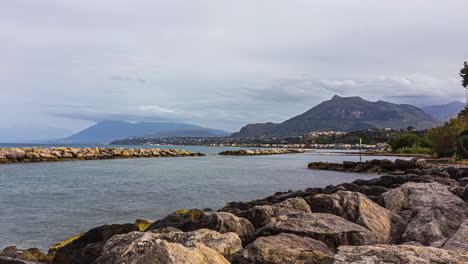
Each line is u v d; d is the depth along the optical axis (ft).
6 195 61.46
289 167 153.89
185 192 65.98
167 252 10.67
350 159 244.63
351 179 98.43
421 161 112.78
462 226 17.57
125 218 42.09
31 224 38.78
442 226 19.79
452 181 43.55
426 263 9.67
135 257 10.68
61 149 207.41
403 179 49.06
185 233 17.48
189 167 146.72
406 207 25.96
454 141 142.82
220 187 74.64
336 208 23.82
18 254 23.22
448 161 111.14
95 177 97.30
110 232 24.88
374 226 20.90
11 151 172.96
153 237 16.21
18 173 110.63
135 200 55.93
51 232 35.40
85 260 20.66
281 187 75.97
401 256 10.20
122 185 77.36
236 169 136.36
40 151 189.67
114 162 185.06
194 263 10.63
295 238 16.84
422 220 21.25
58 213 45.11
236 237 17.71
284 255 13.01
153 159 226.79
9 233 34.83
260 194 64.23
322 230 18.65
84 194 62.85
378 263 9.82
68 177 97.04
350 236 18.49
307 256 12.75
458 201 24.35
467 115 175.22
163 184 79.82
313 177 103.76
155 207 49.62
